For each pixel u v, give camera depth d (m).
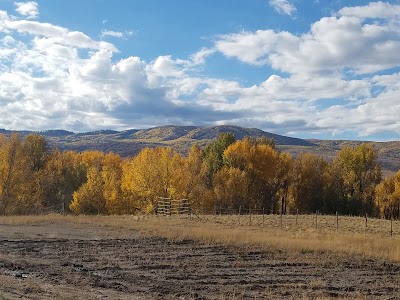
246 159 66.38
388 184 68.94
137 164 57.31
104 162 81.69
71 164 80.00
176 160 59.03
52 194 64.00
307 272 16.14
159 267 15.87
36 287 10.49
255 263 17.48
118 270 14.92
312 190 71.25
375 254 20.25
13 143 49.06
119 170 77.69
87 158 86.38
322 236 27.31
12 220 30.89
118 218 37.31
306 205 71.81
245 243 22.25
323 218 43.47
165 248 20.48
